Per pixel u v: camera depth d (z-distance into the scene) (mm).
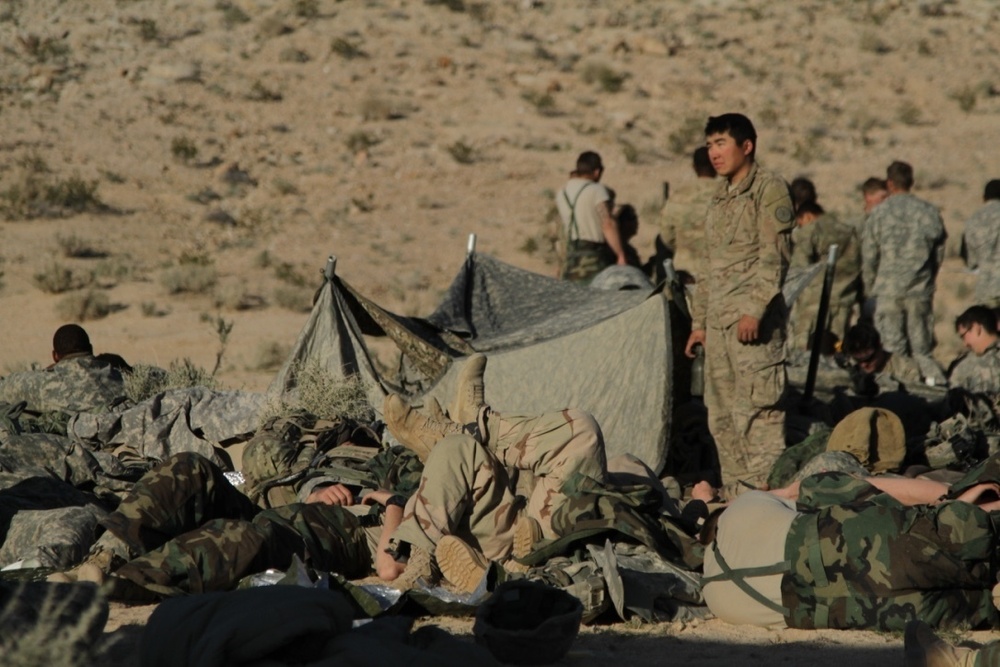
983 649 9656
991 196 32250
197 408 19484
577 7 87562
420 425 14117
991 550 11859
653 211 56562
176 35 76000
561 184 61406
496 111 70438
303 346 20109
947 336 38938
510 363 19391
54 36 74188
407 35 79688
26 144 59906
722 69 79438
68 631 8961
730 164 18656
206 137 63562
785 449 18922
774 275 18281
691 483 19641
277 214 55406
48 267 44531
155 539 13211
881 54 83812
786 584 11867
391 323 21062
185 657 9031
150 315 41000
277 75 72062
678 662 10703
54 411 19797
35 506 14891
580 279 31312
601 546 13344
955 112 75438
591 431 13953
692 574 12984
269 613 8969
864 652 10938
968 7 92938
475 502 13438
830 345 27219
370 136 65750
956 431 18844
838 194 61219
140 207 54625
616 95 74250
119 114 65188
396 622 9883
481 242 53094
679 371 20562
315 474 16219
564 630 10641
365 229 54250
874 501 11984
